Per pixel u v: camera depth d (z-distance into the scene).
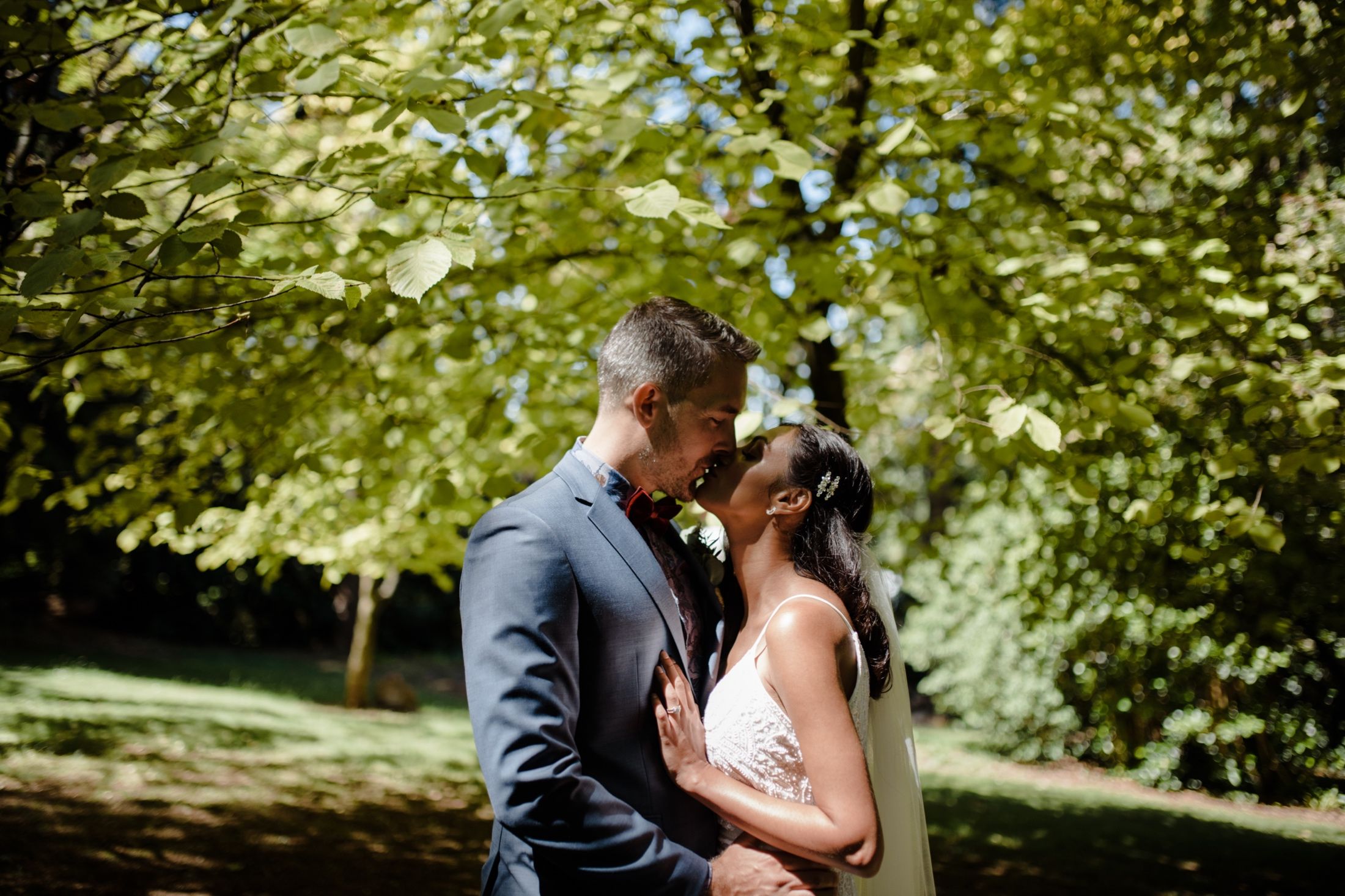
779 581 1.97
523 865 1.76
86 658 13.19
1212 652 7.44
